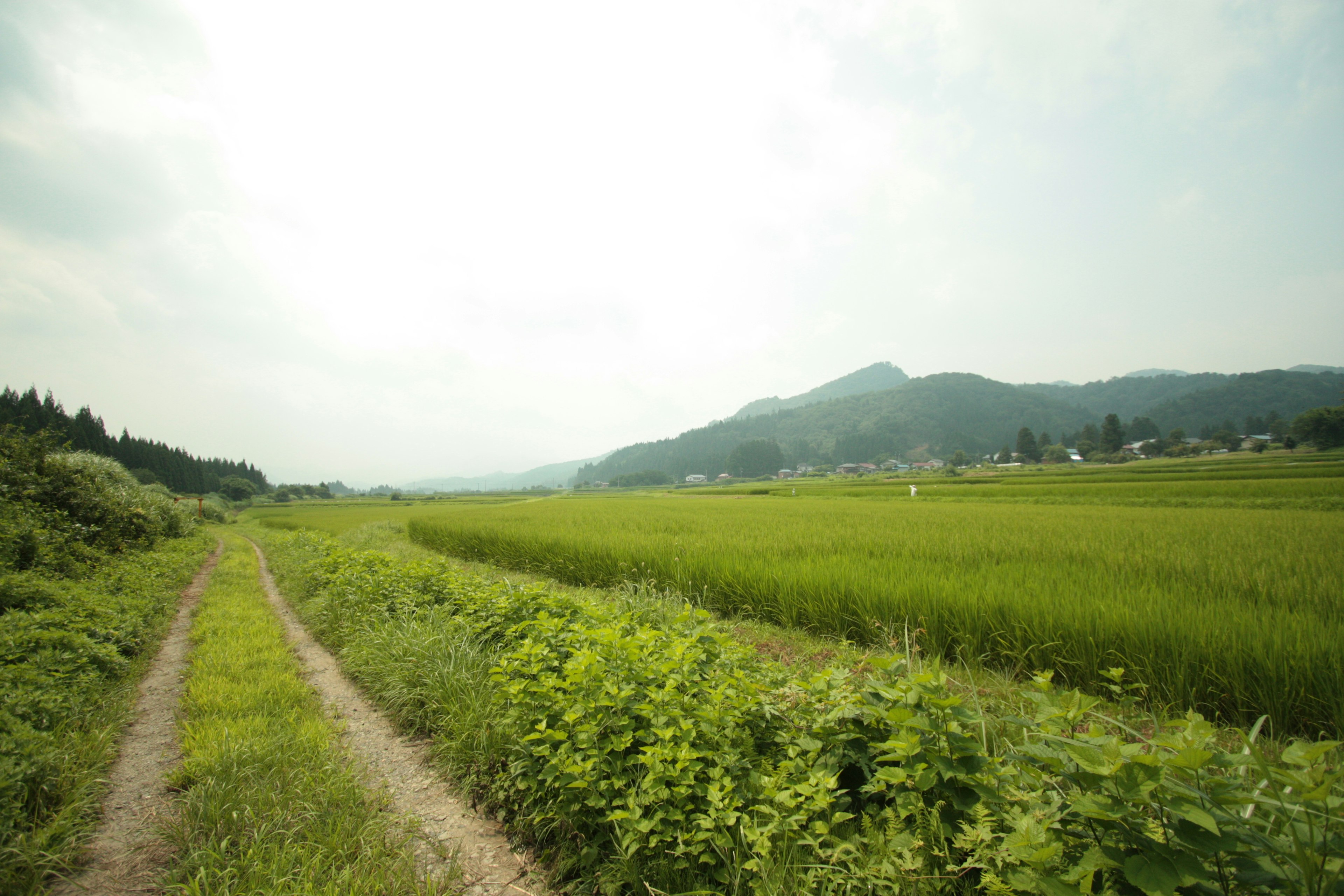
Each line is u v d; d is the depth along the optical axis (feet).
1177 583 23.24
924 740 8.69
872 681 10.31
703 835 8.66
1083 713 7.80
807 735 10.71
